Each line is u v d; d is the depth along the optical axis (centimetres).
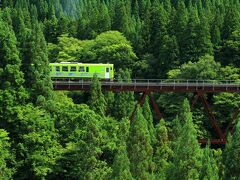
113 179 5316
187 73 13275
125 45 15000
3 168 6675
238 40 14700
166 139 6712
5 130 7512
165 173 5553
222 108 12425
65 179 7306
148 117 8350
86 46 15475
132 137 6103
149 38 15688
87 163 6619
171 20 15562
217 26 15112
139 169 5709
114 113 10881
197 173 5341
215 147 11738
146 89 10812
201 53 14525
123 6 17075
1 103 7681
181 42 14725
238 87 11131
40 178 7169
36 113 7619
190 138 5531
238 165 5219
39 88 8256
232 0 18088
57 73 12362
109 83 10756
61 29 17275
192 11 15288
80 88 10638
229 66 13988
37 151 7306
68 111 7800
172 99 12612
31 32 8719
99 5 19262
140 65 14888
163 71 14700
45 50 8612
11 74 7969
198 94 11112
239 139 5288
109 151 7131
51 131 7562
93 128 6775
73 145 7256
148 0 19112
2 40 8138
